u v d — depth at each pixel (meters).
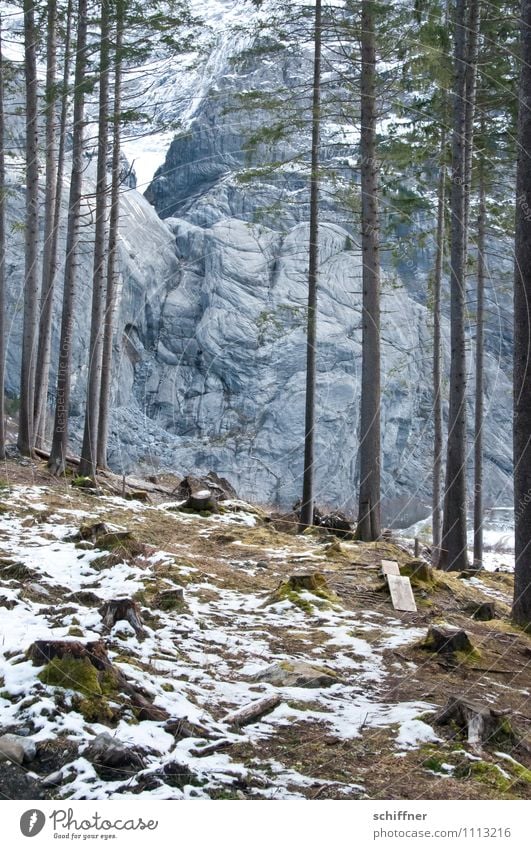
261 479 33.41
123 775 4.55
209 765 4.75
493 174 17.41
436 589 10.30
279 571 10.34
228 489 19.23
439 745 5.36
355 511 34.06
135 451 30.72
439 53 12.98
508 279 20.42
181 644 6.94
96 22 15.41
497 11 15.09
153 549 10.23
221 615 8.05
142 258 34.44
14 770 4.45
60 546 9.54
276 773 4.82
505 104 15.53
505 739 5.56
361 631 7.96
